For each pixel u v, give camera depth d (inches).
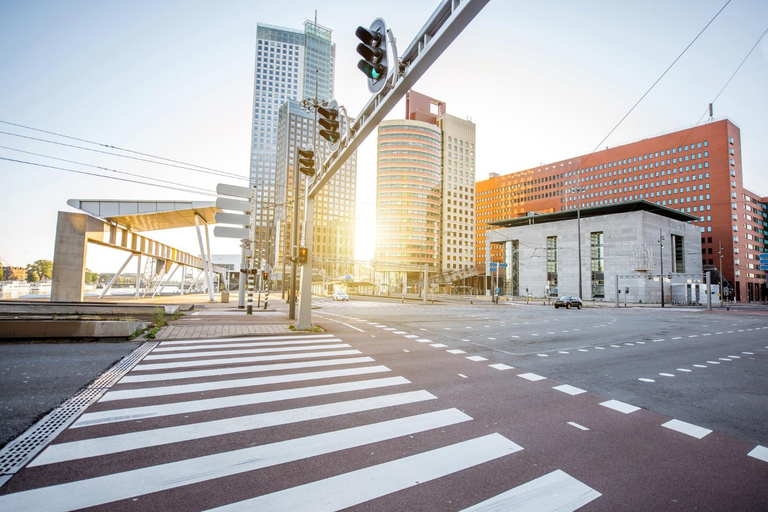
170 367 298.7
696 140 3978.8
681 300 2453.2
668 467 155.9
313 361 335.0
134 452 153.8
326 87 6786.4
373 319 780.0
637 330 684.1
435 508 122.0
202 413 200.4
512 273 2967.5
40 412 194.9
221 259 3986.2
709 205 3836.1
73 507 115.8
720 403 245.4
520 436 183.9
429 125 4980.3
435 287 4453.7
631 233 2342.5
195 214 1280.8
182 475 137.3
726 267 3668.8
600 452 168.4
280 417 198.2
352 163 5506.9
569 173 5167.3
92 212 1015.6
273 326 571.2
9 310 673.6
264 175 6156.5
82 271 952.3
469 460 156.7
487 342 486.6
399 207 4864.7
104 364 302.0
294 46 6535.4
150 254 1448.1
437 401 233.6
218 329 520.7
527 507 124.0
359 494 128.9
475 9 193.5
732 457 166.9
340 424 191.3
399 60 249.4
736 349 479.5
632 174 4488.2
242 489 129.4
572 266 2623.0
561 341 513.7
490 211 6215.6
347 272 5147.6
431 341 477.4
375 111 301.9
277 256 4239.7
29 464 140.9
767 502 130.9
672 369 347.6
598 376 313.0
